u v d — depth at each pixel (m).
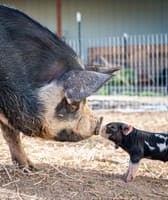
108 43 23.03
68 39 23.72
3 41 5.16
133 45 20.80
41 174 5.56
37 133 5.30
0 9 5.33
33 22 5.38
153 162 6.38
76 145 7.59
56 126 5.25
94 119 5.45
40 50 5.22
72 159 6.49
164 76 20.11
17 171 5.60
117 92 19.03
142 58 20.56
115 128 5.46
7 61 5.12
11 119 5.24
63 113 5.22
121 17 23.91
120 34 23.83
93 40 23.09
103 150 7.23
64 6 23.97
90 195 4.98
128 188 5.25
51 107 5.14
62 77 5.12
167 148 5.41
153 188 5.35
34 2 23.73
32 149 7.19
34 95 5.12
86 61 21.77
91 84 4.77
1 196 4.84
